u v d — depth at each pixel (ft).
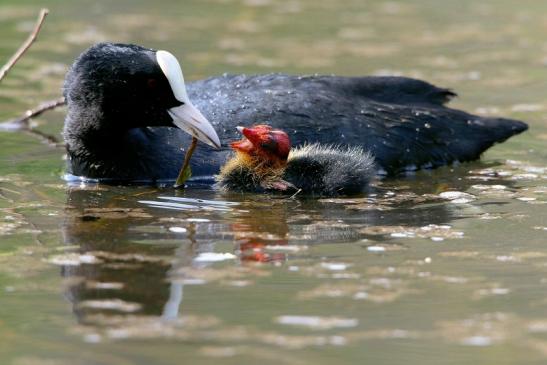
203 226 35.47
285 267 31.04
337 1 90.63
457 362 24.39
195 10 85.20
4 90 59.41
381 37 76.07
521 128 47.88
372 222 36.35
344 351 24.99
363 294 28.84
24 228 34.96
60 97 57.93
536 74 65.21
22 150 47.88
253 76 46.83
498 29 78.59
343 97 45.47
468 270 30.89
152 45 71.10
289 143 40.40
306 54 69.87
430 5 88.22
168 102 41.22
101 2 86.07
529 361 24.52
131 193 40.45
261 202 39.27
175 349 24.99
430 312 27.50
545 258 32.01
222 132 42.96
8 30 74.43
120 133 42.34
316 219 36.68
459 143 46.47
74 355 24.59
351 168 40.60
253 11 85.51
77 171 43.24
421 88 47.55
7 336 25.77
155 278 29.94
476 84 62.64
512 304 28.12
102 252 32.32
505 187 42.16
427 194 40.91
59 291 28.89
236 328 26.32
